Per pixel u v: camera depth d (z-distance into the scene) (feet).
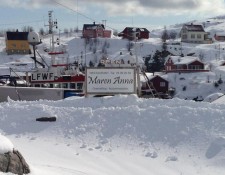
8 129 54.44
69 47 389.60
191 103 54.65
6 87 81.66
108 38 399.03
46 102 61.00
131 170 40.37
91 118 53.98
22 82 118.21
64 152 45.78
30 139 51.19
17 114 57.21
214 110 50.78
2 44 432.25
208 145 44.96
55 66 110.11
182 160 42.98
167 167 41.29
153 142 47.73
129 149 46.78
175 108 52.31
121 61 81.00
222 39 510.17
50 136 51.75
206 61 327.88
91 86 62.49
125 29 398.01
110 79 62.44
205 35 440.86
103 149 46.96
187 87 227.61
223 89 214.69
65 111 56.34
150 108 53.52
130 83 62.49
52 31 119.14
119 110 54.29
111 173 39.24
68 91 85.15
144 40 412.98
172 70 263.90
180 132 48.14
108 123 52.49
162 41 402.72
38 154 44.60
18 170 32.96
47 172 36.19
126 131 50.44
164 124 50.08
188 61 259.19
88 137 50.57
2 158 32.17
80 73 106.42
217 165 41.06
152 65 302.45
